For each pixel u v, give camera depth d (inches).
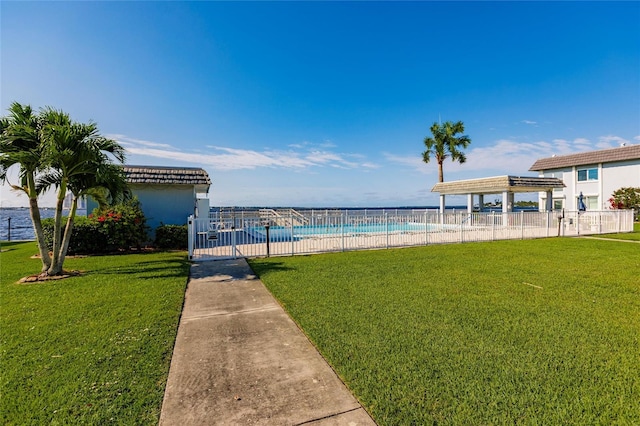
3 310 195.0
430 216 693.9
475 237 590.6
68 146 280.5
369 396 107.3
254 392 111.4
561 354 135.4
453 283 260.7
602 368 123.6
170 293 233.0
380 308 197.5
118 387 113.7
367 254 429.1
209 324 176.9
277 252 437.7
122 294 230.7
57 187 321.7
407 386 112.7
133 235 462.6
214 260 386.6
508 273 298.8
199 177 561.6
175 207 552.4
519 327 165.6
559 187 932.6
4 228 855.7
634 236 642.2
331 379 119.4
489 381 115.3
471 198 947.3
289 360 134.7
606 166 1174.3
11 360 132.3
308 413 99.7
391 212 847.7
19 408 101.7
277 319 184.4
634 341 147.6
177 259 390.6
